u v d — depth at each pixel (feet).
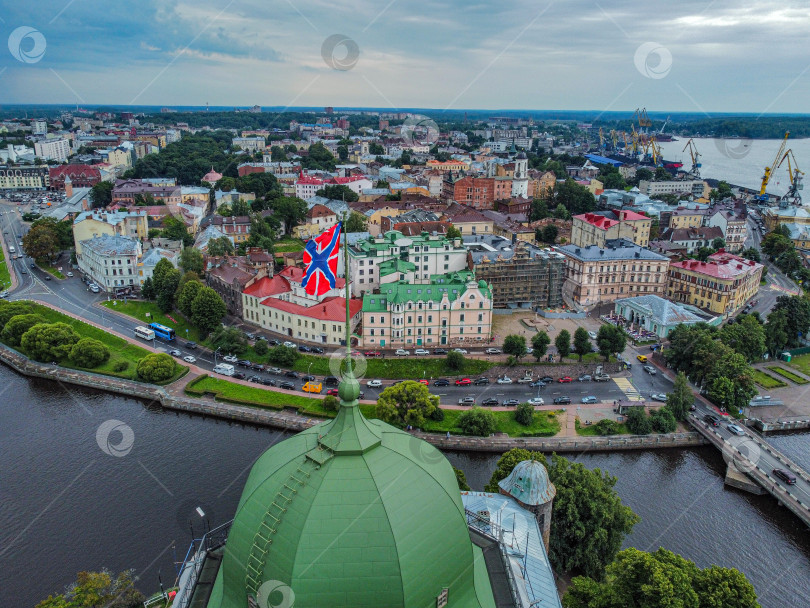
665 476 437.17
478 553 199.52
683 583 224.12
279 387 543.39
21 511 382.01
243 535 163.53
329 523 153.89
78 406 524.11
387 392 479.00
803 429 504.43
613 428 481.87
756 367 613.52
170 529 366.63
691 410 513.86
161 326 647.97
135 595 288.30
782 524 386.73
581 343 586.86
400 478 166.30
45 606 269.64
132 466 432.25
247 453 451.12
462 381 553.23
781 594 332.19
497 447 461.78
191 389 535.60
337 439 169.58
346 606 149.38
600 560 305.73
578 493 305.53
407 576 152.56
